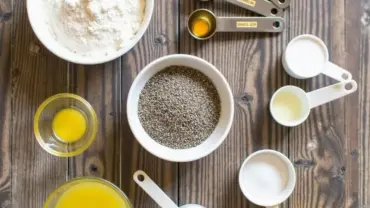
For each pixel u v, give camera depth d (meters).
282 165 0.58
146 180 0.55
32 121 0.57
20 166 0.56
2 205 0.56
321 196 0.58
